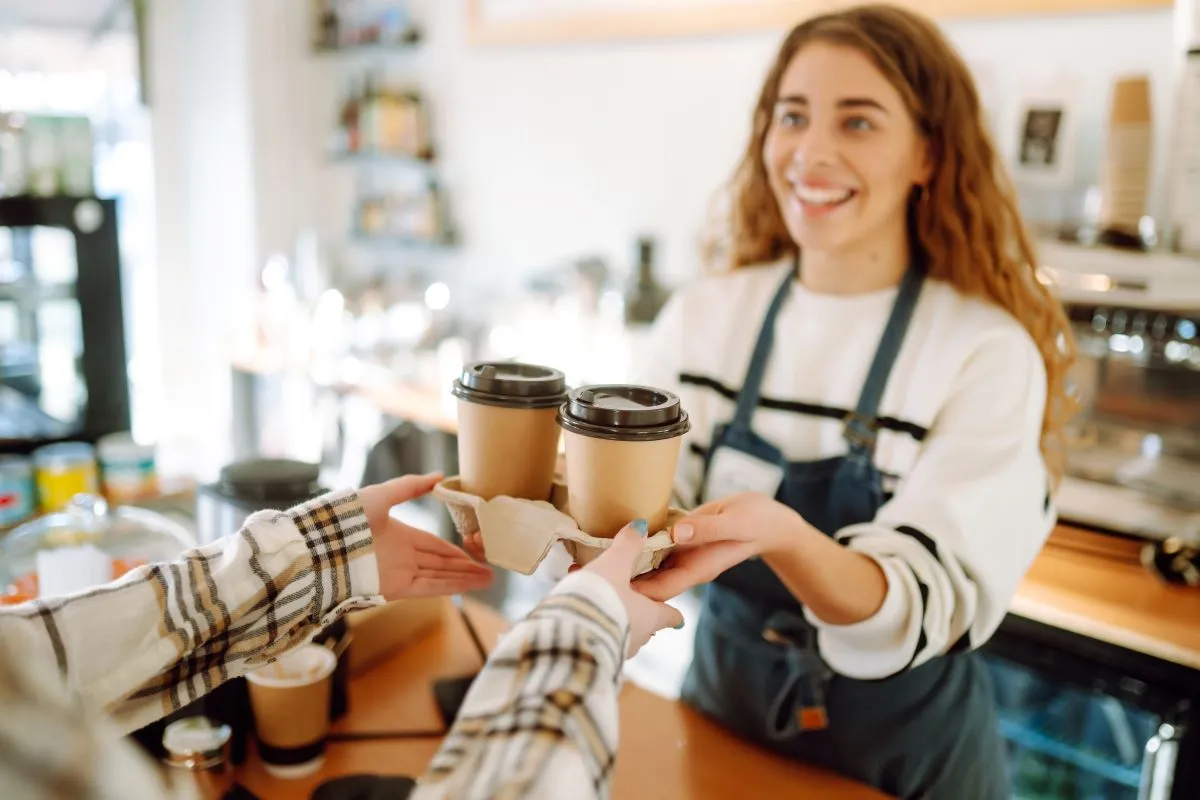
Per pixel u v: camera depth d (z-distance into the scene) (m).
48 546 1.30
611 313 2.65
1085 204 2.04
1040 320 1.37
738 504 0.93
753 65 2.47
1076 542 1.82
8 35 3.38
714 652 1.38
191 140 3.85
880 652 1.08
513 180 3.11
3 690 0.46
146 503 1.90
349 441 2.89
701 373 1.44
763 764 1.20
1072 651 1.57
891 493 1.25
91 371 2.24
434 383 2.89
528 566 0.84
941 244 1.33
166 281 3.95
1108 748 1.78
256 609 0.86
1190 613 1.56
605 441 0.80
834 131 1.25
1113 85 1.80
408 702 1.27
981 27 2.14
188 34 3.76
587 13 2.78
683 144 2.66
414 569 0.99
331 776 1.10
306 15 3.64
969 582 1.11
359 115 3.35
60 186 2.94
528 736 0.59
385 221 3.39
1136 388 1.75
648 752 1.22
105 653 0.79
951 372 1.22
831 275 1.36
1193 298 1.67
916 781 1.27
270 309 3.39
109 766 0.44
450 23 3.21
